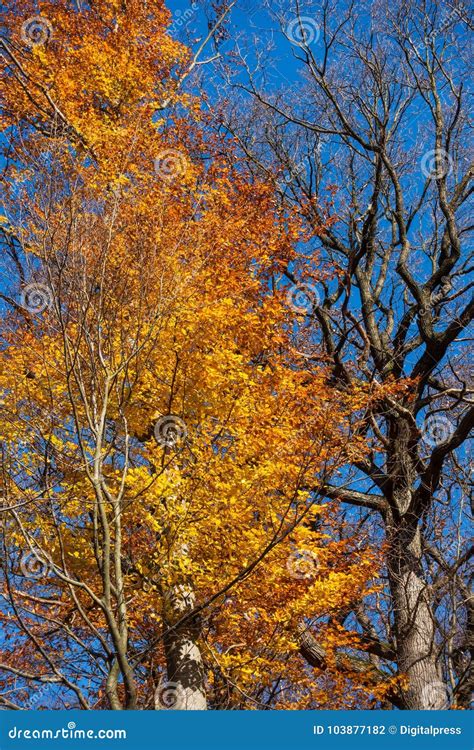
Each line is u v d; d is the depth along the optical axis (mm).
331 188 13227
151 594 7941
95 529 6812
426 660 11414
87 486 7699
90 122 11078
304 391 8445
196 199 10719
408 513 12750
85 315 7102
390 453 13297
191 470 7973
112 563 8133
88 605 8281
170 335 8070
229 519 7770
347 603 8906
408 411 12844
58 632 8641
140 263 7785
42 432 7719
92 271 7477
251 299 10133
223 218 10430
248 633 8195
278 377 8867
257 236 10844
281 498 7965
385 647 12156
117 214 7953
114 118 12148
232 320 8602
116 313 7555
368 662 12375
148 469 8227
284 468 7793
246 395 8430
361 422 8836
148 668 9039
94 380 7203
